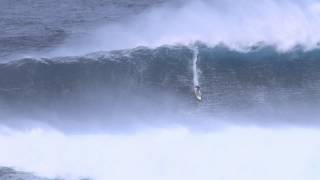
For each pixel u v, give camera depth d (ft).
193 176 355.36
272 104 411.54
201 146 370.94
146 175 355.56
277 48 431.02
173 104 410.11
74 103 414.00
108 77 419.33
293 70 424.46
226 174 355.77
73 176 353.72
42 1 536.01
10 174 349.20
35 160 361.30
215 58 427.33
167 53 426.10
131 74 419.54
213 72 423.23
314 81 422.41
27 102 411.95
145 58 423.23
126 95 416.87
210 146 370.53
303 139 376.89
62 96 416.05
